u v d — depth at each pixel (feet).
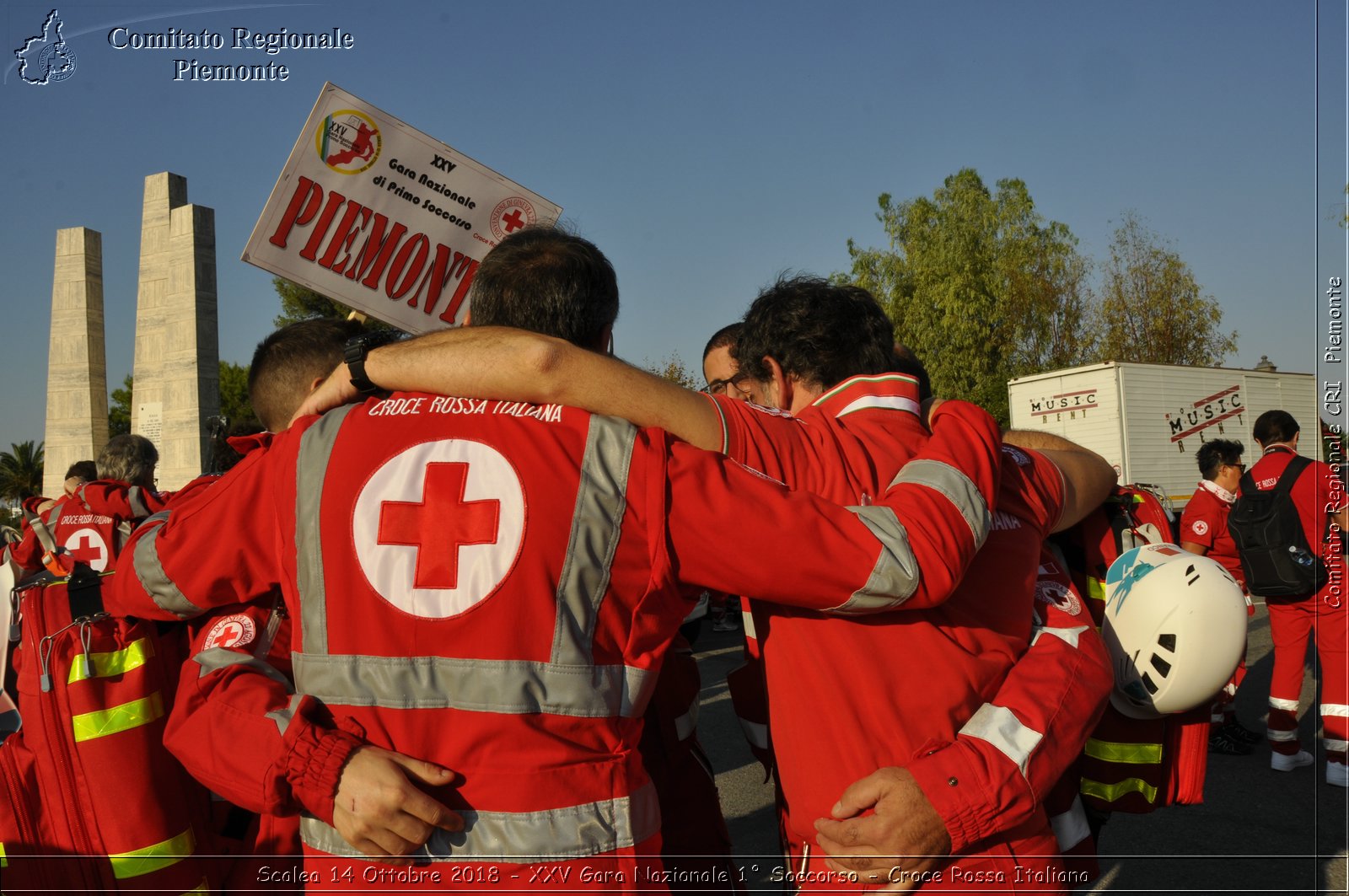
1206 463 20.08
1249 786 15.70
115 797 5.29
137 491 16.67
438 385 4.76
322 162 9.02
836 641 4.77
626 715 4.52
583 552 4.31
